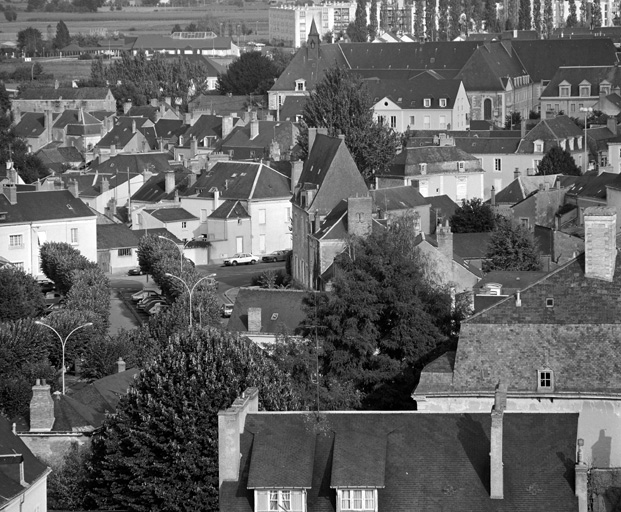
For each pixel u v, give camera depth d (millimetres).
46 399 190125
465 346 166875
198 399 167500
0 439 162500
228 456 134250
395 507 132125
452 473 133875
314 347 199375
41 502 162250
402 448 135875
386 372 198375
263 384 169875
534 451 134875
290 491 132125
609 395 160375
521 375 163875
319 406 170875
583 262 170250
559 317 166500
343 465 132750
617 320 165375
